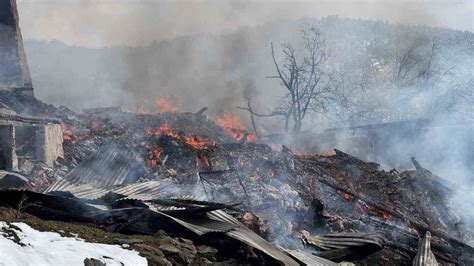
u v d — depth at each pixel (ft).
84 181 49.73
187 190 49.83
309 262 40.22
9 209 38.88
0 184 48.96
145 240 38.19
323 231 49.67
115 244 36.52
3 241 31.78
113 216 41.27
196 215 42.80
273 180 58.85
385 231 51.08
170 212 41.91
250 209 48.49
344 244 45.57
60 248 33.06
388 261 45.73
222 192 51.93
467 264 49.16
